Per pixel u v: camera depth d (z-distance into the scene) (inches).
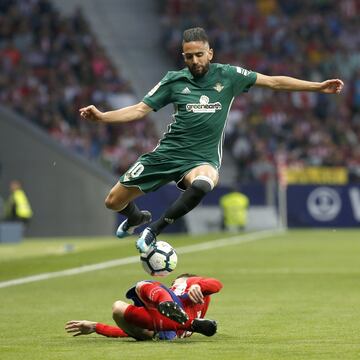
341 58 5767.7
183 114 1314.0
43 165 4350.4
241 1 5940.0
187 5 5910.4
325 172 4975.4
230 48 5693.9
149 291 1135.6
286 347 1126.4
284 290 1889.8
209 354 1069.1
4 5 5305.1
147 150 4916.3
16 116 4335.6
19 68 5014.8
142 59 5757.9
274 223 4734.3
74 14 5526.6
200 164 1309.1
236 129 5251.0
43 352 1108.5
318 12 5959.6
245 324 1365.7
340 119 5482.3
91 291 1908.2
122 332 1192.2
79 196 4365.2
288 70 5644.7
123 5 5969.5
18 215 4072.3
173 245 3548.2
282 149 5196.9
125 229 1418.6
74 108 4948.3
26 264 2632.9
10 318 1472.7
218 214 4653.1
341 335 1240.2
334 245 3422.7
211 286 1160.8
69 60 5187.0
